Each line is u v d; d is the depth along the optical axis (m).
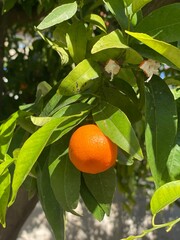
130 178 0.85
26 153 0.28
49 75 0.79
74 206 0.32
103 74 0.34
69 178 0.33
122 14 0.33
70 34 0.34
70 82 0.32
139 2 0.32
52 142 0.30
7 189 0.32
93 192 0.34
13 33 0.86
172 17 0.32
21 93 0.79
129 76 0.35
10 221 0.59
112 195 0.34
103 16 0.59
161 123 0.31
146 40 0.27
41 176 0.35
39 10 0.59
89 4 0.45
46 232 1.27
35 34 0.88
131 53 0.32
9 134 0.35
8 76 0.81
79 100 0.33
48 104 0.33
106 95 0.34
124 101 0.34
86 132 0.30
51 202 0.35
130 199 0.96
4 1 0.50
